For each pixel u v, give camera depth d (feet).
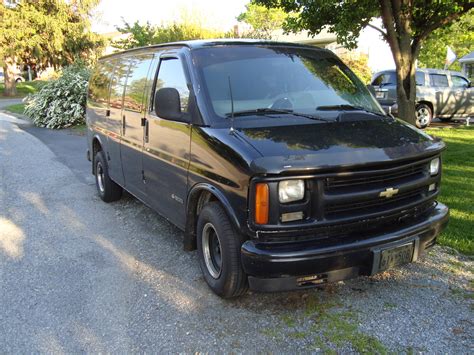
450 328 10.96
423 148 11.77
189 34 66.90
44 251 16.58
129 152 18.02
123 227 18.94
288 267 10.23
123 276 14.37
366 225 11.05
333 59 16.25
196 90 13.19
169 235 17.81
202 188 12.47
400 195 11.48
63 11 102.78
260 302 12.44
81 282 14.03
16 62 112.47
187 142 13.16
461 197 20.40
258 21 93.56
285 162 10.09
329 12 30.04
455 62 133.28
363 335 10.78
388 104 45.88
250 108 13.02
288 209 10.25
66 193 24.67
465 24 38.75
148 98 16.17
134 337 11.07
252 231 10.53
